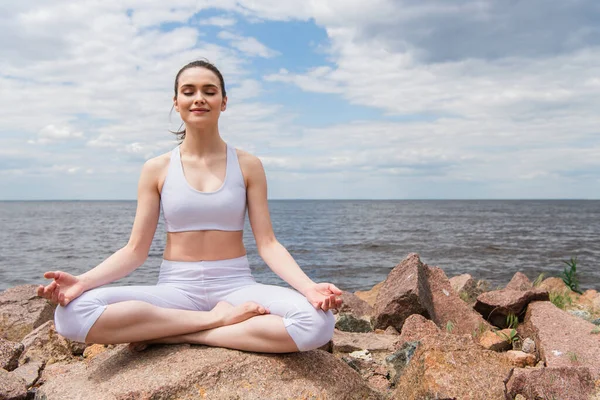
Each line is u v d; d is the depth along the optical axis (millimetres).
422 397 3049
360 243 29859
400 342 4562
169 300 3352
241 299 3381
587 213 96875
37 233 39438
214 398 2889
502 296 5875
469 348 3252
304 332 3066
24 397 3137
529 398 3438
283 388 2996
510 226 50406
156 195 3561
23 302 6418
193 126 3479
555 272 18250
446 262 21109
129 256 3453
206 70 3480
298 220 64188
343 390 3119
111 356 3438
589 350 4387
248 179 3611
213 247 3471
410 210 116938
